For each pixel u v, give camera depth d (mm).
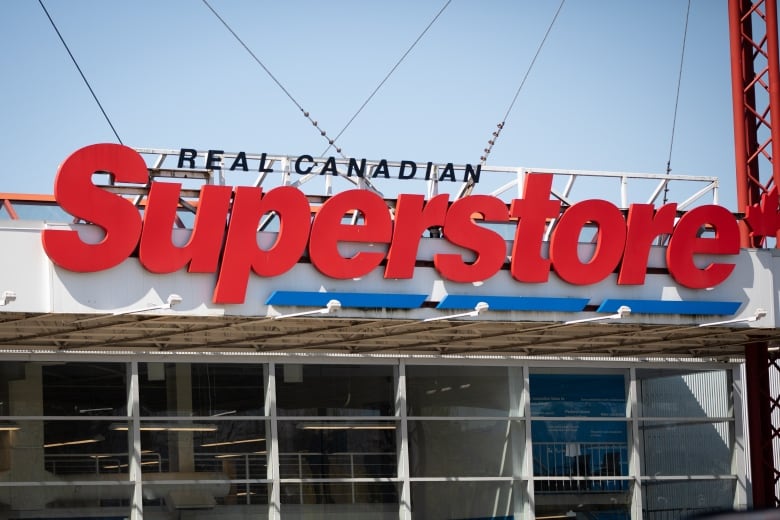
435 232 26094
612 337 28766
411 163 26344
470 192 27109
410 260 24812
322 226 24188
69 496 25625
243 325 24750
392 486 28469
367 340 27406
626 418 31172
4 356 25594
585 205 26359
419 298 24703
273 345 27531
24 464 25422
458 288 25422
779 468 35750
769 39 30172
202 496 26672
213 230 23281
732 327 27562
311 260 24141
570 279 26203
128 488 26094
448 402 29438
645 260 26844
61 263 21984
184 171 24281
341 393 28375
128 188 23453
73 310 22219
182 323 24203
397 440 28688
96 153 22641
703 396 32188
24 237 22062
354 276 24406
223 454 27031
